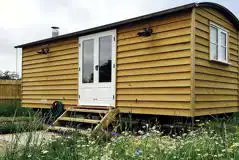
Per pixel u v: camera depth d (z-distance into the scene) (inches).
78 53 330.3
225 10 284.7
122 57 285.1
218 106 275.3
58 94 355.3
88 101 316.2
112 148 135.8
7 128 261.0
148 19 265.3
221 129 210.7
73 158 121.2
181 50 239.8
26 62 412.2
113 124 243.0
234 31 319.6
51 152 126.0
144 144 139.8
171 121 255.3
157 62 256.2
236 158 120.6
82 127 274.8
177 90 239.9
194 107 229.6
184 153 130.7
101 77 303.1
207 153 128.0
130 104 274.7
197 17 243.6
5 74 995.3
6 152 125.7
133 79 273.9
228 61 302.0
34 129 148.3
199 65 242.7
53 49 366.3
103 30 303.3
